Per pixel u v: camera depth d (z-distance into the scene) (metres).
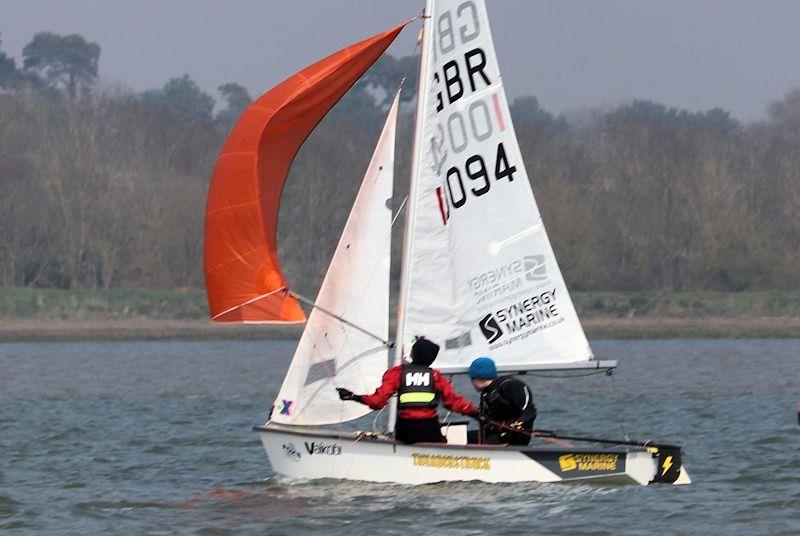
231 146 59.88
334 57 60.69
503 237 61.81
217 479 69.38
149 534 53.91
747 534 51.97
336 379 61.31
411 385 58.19
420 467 58.53
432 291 60.88
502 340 61.62
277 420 61.94
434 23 61.31
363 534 52.00
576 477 58.66
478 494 58.00
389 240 61.53
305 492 59.72
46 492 65.62
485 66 61.91
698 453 77.25
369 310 61.41
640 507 56.22
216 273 60.16
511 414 59.25
